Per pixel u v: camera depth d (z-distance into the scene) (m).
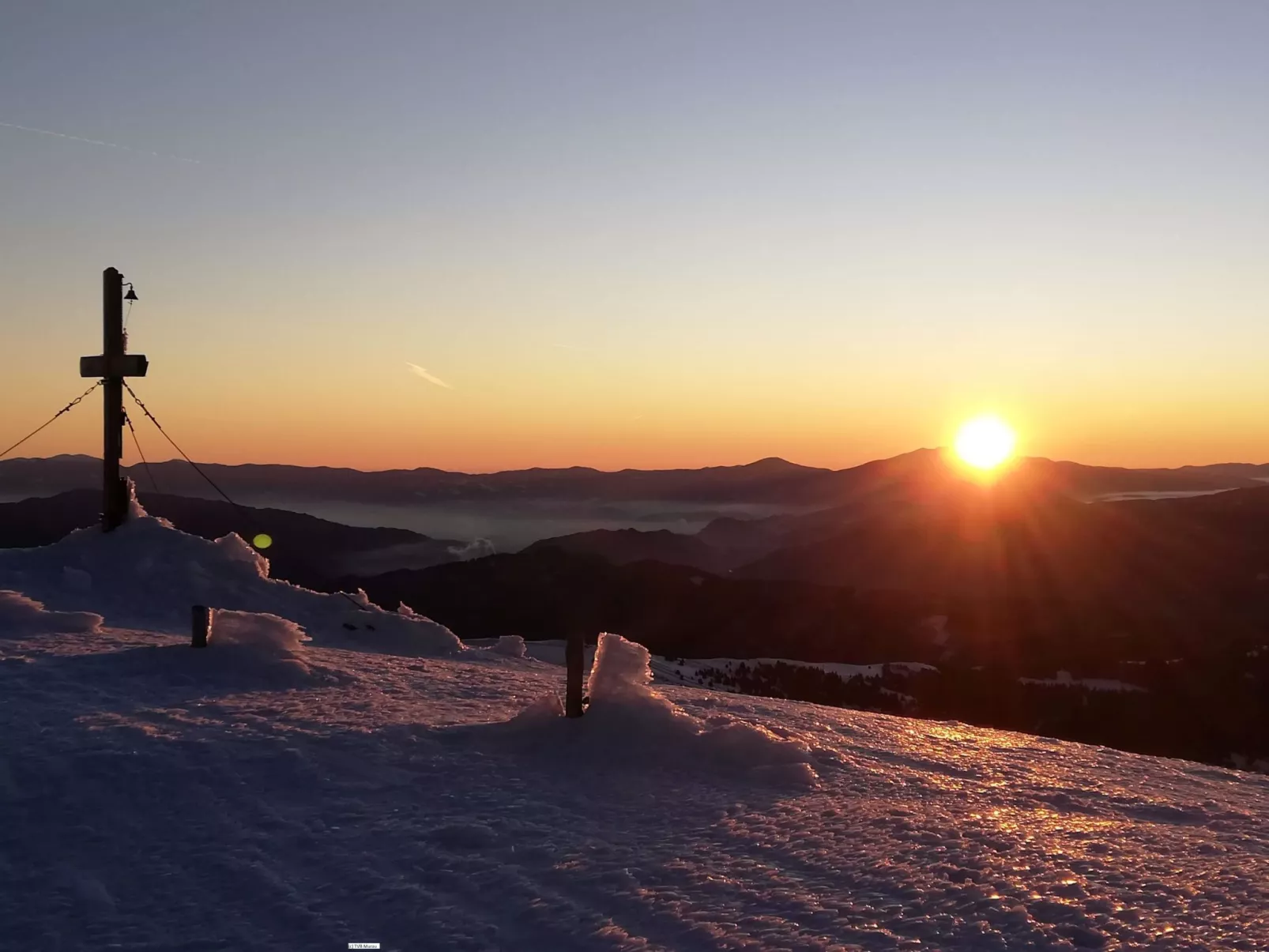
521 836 7.73
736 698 15.84
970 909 6.16
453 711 12.06
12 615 16.52
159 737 9.89
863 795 9.24
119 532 21.27
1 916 6.46
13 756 9.20
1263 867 7.17
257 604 20.52
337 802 8.49
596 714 10.77
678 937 5.82
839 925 5.91
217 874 7.01
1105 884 6.64
